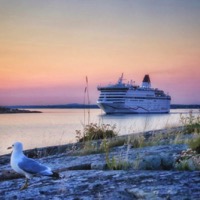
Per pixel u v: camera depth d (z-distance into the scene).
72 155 13.80
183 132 18.45
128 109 180.75
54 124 95.88
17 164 7.41
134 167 9.13
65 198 6.52
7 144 40.34
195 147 10.84
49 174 7.30
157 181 7.16
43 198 6.67
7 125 93.88
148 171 8.47
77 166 10.44
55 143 35.47
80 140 20.97
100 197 6.32
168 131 18.39
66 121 119.12
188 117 20.62
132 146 14.38
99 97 183.62
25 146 34.75
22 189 7.61
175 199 5.84
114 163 9.53
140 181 7.28
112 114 182.50
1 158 15.09
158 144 14.48
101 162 10.09
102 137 20.95
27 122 115.50
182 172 7.96
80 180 7.91
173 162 9.11
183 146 11.84
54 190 7.21
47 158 13.44
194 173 7.76
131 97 182.00
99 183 7.40
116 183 7.29
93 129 21.23
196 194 6.07
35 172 7.33
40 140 42.19
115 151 13.22
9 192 7.48
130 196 6.37
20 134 57.75
